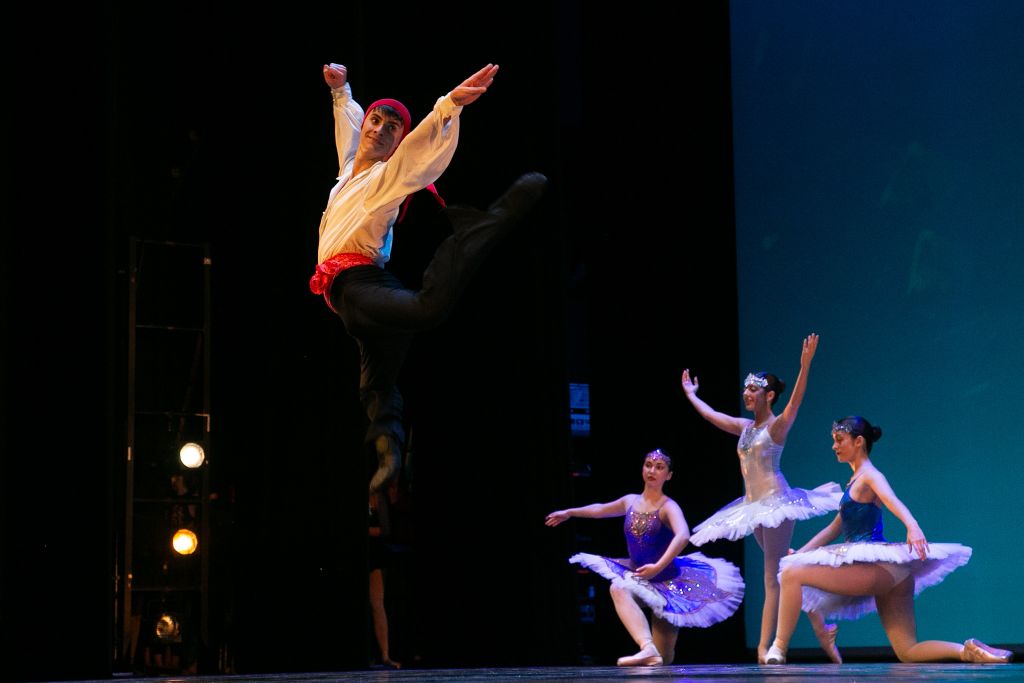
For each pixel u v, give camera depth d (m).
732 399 8.38
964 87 8.00
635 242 8.70
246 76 7.39
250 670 6.80
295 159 7.29
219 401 7.13
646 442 8.46
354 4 7.47
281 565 6.93
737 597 7.04
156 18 7.31
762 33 8.63
